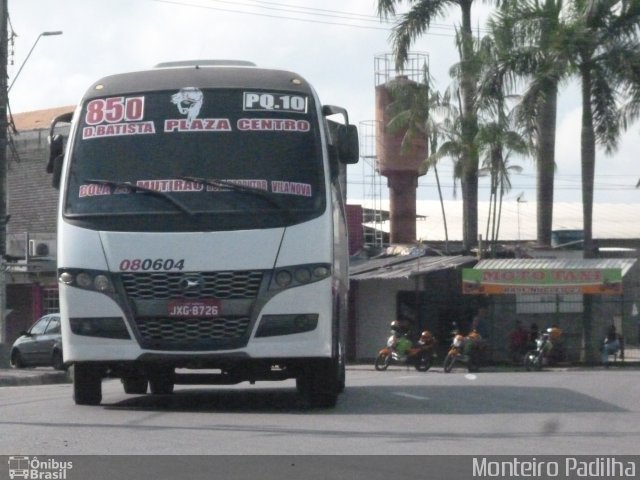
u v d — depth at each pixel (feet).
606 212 208.54
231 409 43.19
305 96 41.98
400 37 133.90
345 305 52.85
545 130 132.05
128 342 39.24
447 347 129.49
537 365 112.27
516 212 198.59
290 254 39.32
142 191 39.88
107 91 42.27
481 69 122.01
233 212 39.37
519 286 120.37
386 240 177.88
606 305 132.87
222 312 38.83
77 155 41.22
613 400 46.42
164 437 33.81
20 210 163.32
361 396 48.93
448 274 131.23
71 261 39.81
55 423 37.47
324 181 40.63
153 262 39.04
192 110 41.22
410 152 144.97
